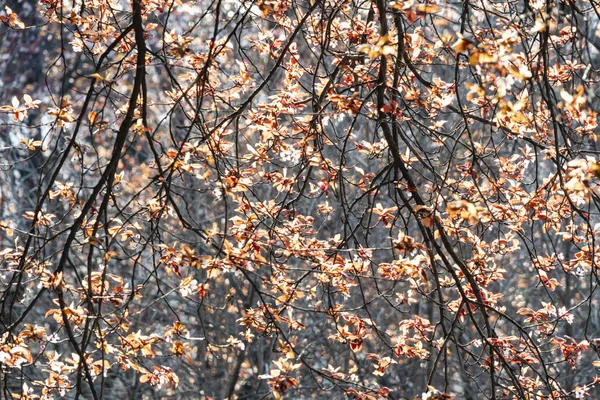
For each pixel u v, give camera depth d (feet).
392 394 51.78
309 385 50.85
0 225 19.31
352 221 52.26
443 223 21.66
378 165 51.75
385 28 17.39
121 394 51.93
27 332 20.13
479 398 51.65
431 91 20.52
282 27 23.27
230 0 20.33
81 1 21.11
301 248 20.01
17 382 43.24
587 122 20.68
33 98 70.95
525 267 55.52
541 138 20.92
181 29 57.47
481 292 22.54
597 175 14.57
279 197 49.14
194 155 19.26
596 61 33.94
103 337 19.58
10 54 73.10
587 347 21.53
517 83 28.37
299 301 50.01
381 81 18.28
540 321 22.49
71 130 55.47
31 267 19.83
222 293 51.13
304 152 21.40
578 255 21.54
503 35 15.17
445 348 18.84
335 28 21.95
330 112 21.16
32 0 76.33
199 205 53.06
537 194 20.66
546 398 21.30
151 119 58.80
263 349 52.42
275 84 50.06
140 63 17.83
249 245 20.02
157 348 51.70
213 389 51.13
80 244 18.28
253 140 45.27
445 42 17.92
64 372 22.07
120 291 21.11
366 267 20.75
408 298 22.36
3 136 60.08
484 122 20.29
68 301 50.62
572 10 18.52
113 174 18.17
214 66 20.99
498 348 20.62
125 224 21.71
